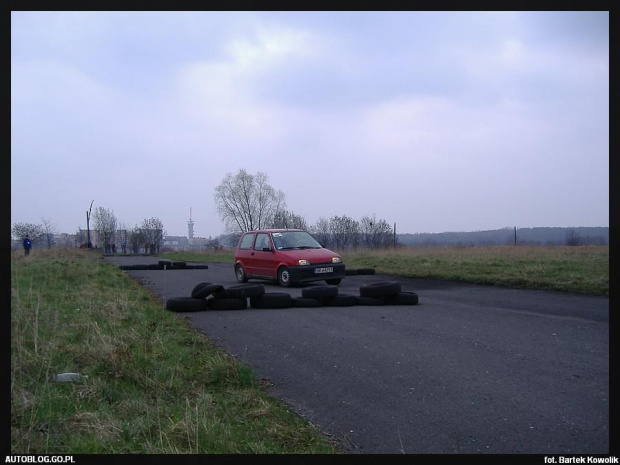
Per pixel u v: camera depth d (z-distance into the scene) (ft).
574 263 57.88
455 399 17.28
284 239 55.67
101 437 13.84
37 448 13.29
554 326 28.53
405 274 60.75
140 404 16.11
